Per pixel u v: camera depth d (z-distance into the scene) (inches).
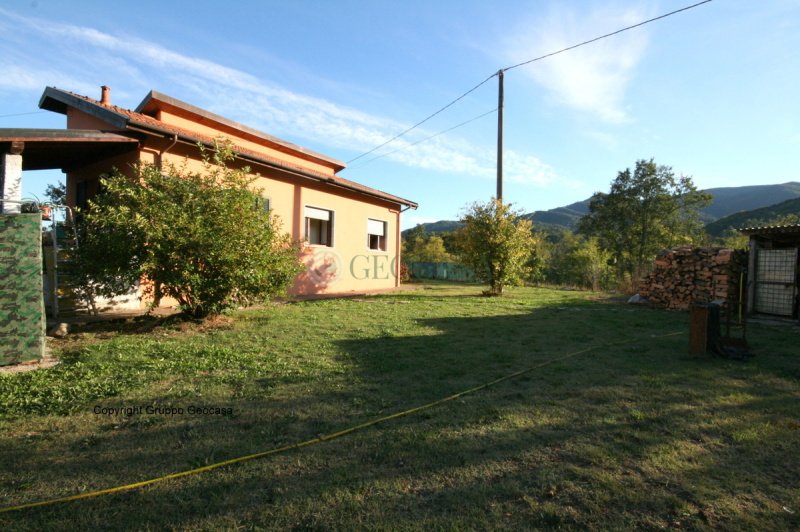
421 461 112.7
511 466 110.7
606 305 488.4
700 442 126.6
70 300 320.5
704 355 231.6
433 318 361.4
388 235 724.0
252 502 93.6
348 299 500.4
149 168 291.4
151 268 265.3
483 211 579.8
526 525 86.7
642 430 134.2
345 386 173.9
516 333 296.7
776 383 185.9
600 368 205.9
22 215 200.4
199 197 285.3
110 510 90.2
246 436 126.3
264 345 246.5
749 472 109.6
